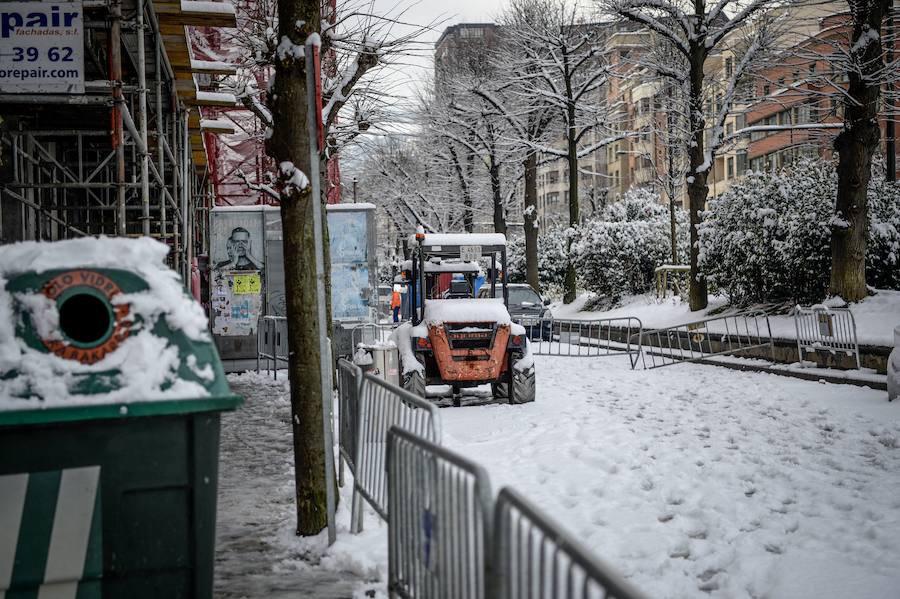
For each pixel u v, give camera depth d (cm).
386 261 6512
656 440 1062
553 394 1585
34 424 334
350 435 732
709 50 2784
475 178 4562
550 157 4075
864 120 1997
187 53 1414
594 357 2450
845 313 1722
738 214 2438
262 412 1322
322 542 632
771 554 612
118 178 984
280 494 796
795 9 2867
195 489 354
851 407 1318
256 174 2675
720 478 851
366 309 1988
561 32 3816
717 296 2922
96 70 1331
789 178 2358
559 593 246
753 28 2853
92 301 427
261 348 1939
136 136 1063
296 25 669
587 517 714
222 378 361
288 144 668
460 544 344
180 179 1655
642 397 1505
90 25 1031
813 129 2697
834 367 1767
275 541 646
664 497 780
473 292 1636
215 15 1253
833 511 723
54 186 1155
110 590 348
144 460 349
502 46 4109
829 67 2369
